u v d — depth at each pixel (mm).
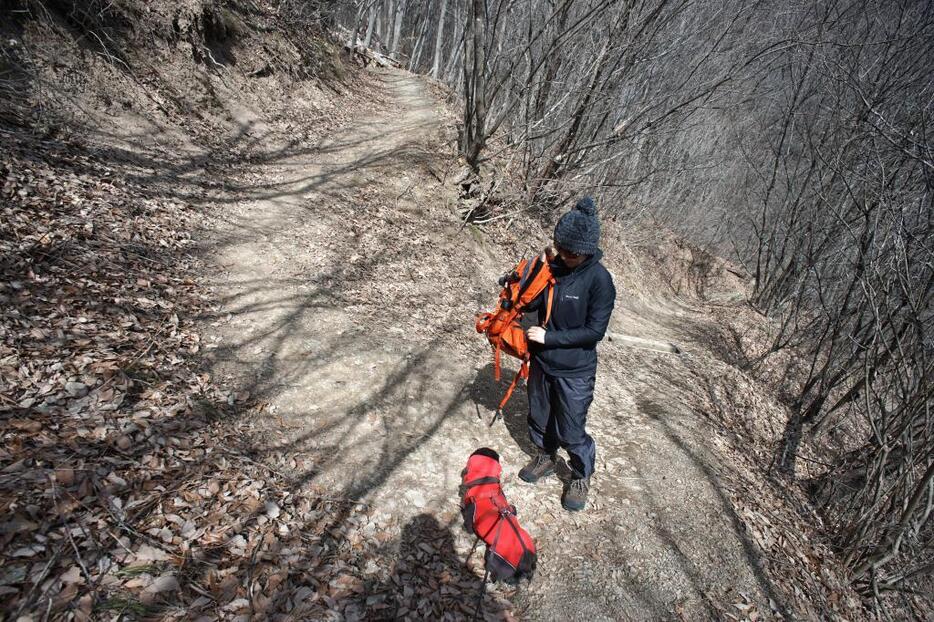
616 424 5012
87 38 6848
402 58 41406
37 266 3779
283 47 12734
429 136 12070
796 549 4285
